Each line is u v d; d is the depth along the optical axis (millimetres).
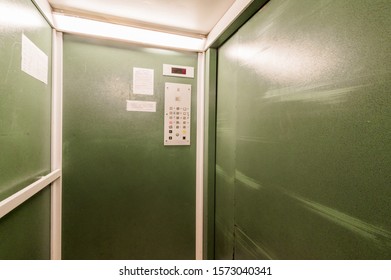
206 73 1598
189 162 1662
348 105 604
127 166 1512
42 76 1099
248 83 1154
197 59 1659
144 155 1549
